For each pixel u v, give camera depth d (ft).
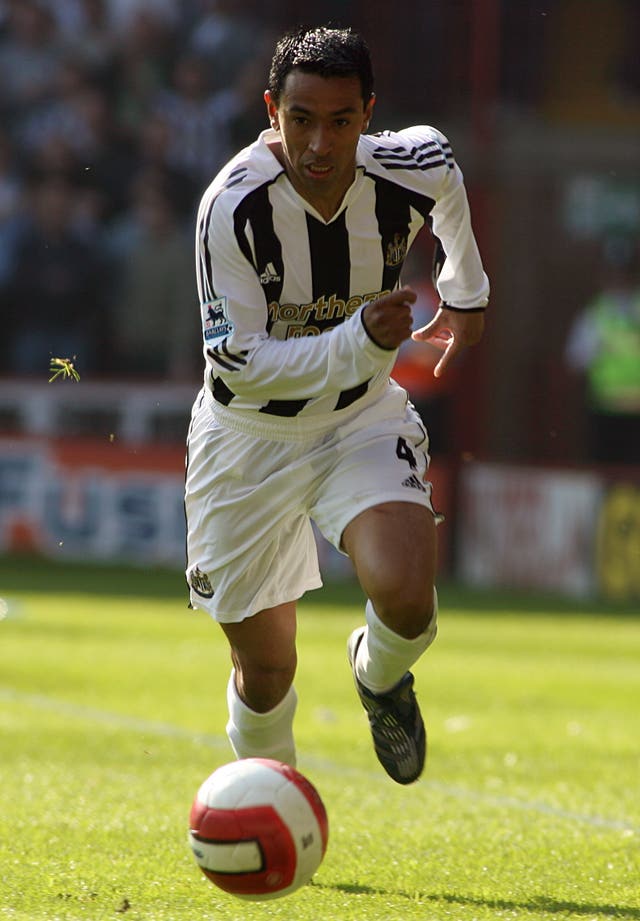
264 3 268.41
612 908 46.16
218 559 52.01
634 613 192.03
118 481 233.35
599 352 263.90
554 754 81.30
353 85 44.55
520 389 265.13
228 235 47.39
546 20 273.13
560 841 56.95
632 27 273.13
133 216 264.93
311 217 48.03
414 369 248.73
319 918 43.93
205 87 265.54
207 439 51.60
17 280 262.67
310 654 129.29
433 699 105.29
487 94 267.39
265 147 48.14
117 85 266.36
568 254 270.05
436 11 268.21
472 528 229.86
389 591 47.06
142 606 172.24
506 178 269.85
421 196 50.08
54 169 264.52
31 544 234.79
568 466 222.48
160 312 263.70
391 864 52.26
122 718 91.66
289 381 46.34
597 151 270.05
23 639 134.92
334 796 67.21
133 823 58.29
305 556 53.47
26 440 236.02
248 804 41.34
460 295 54.44
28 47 267.39
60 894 46.32
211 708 97.35
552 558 219.20
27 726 86.84
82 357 263.70
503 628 163.43
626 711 101.35
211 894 46.88
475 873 51.01
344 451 50.44
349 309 50.16
